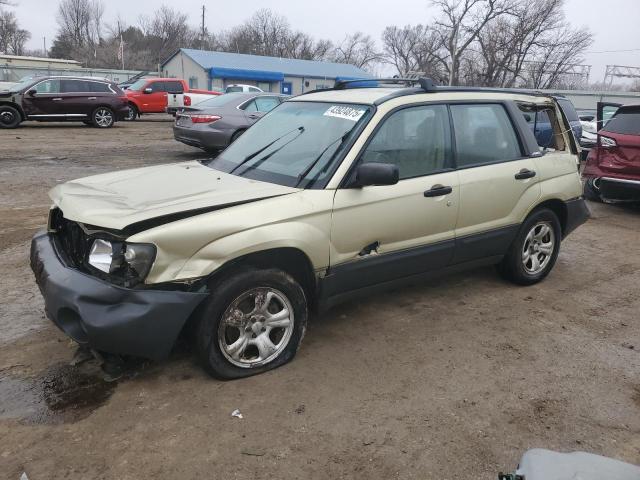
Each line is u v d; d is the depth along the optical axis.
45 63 55.06
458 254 4.42
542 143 5.60
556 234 5.27
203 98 22.94
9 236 6.12
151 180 3.81
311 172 3.67
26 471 2.60
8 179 9.29
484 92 4.72
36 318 4.15
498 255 4.83
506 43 53.78
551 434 3.02
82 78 18.78
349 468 2.70
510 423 3.10
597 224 7.99
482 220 4.53
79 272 3.13
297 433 2.94
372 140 3.80
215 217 3.13
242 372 3.41
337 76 49.50
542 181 4.93
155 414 3.06
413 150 4.06
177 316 3.03
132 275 3.00
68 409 3.07
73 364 3.52
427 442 2.91
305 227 3.42
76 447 2.77
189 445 2.82
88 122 19.05
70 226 3.47
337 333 4.11
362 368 3.62
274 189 3.52
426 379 3.52
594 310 4.74
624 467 1.78
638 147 8.13
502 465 2.76
